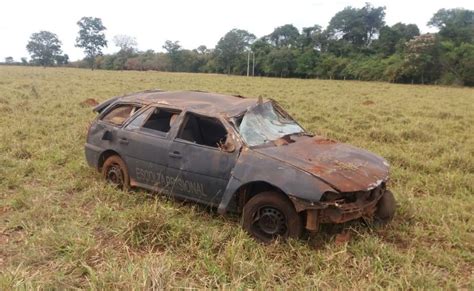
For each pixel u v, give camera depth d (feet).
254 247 15.38
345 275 13.70
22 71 165.37
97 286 12.48
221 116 17.92
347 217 15.29
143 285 12.06
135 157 19.95
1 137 30.99
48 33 314.76
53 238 15.48
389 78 208.23
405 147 33.24
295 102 65.46
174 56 315.17
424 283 13.35
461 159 27.91
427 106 68.28
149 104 20.56
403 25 277.23
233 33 298.56
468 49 195.42
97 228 17.10
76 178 22.84
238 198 16.84
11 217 17.76
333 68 247.91
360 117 48.96
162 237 15.87
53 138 31.60
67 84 90.53
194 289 12.54
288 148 17.40
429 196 21.63
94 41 316.60
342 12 329.31
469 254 15.61
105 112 22.12
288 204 15.42
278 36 365.20
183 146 18.29
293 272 14.21
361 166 16.81
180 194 18.71
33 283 12.54
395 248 15.93
